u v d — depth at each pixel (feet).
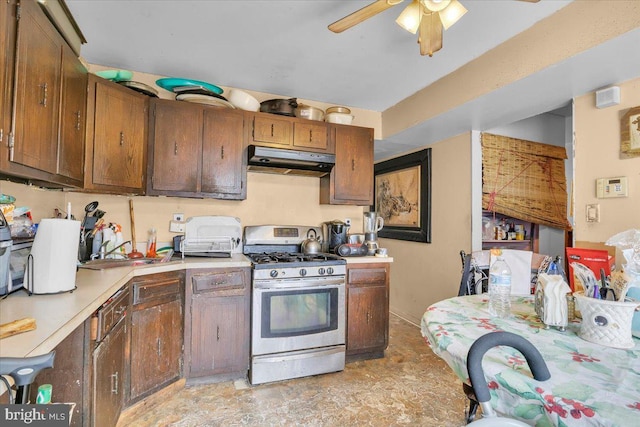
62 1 4.85
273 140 8.93
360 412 6.35
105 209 8.11
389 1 4.50
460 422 6.04
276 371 7.49
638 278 3.31
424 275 12.00
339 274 8.20
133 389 5.96
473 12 5.83
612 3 5.04
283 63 7.95
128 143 7.22
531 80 6.47
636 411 1.95
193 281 7.21
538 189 11.46
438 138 11.18
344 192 9.70
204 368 7.25
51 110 4.77
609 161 6.53
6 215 4.82
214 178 8.36
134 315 6.03
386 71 8.30
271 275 7.54
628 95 6.28
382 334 8.91
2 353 2.60
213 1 5.71
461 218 10.51
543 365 2.34
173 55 7.63
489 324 3.68
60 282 4.48
